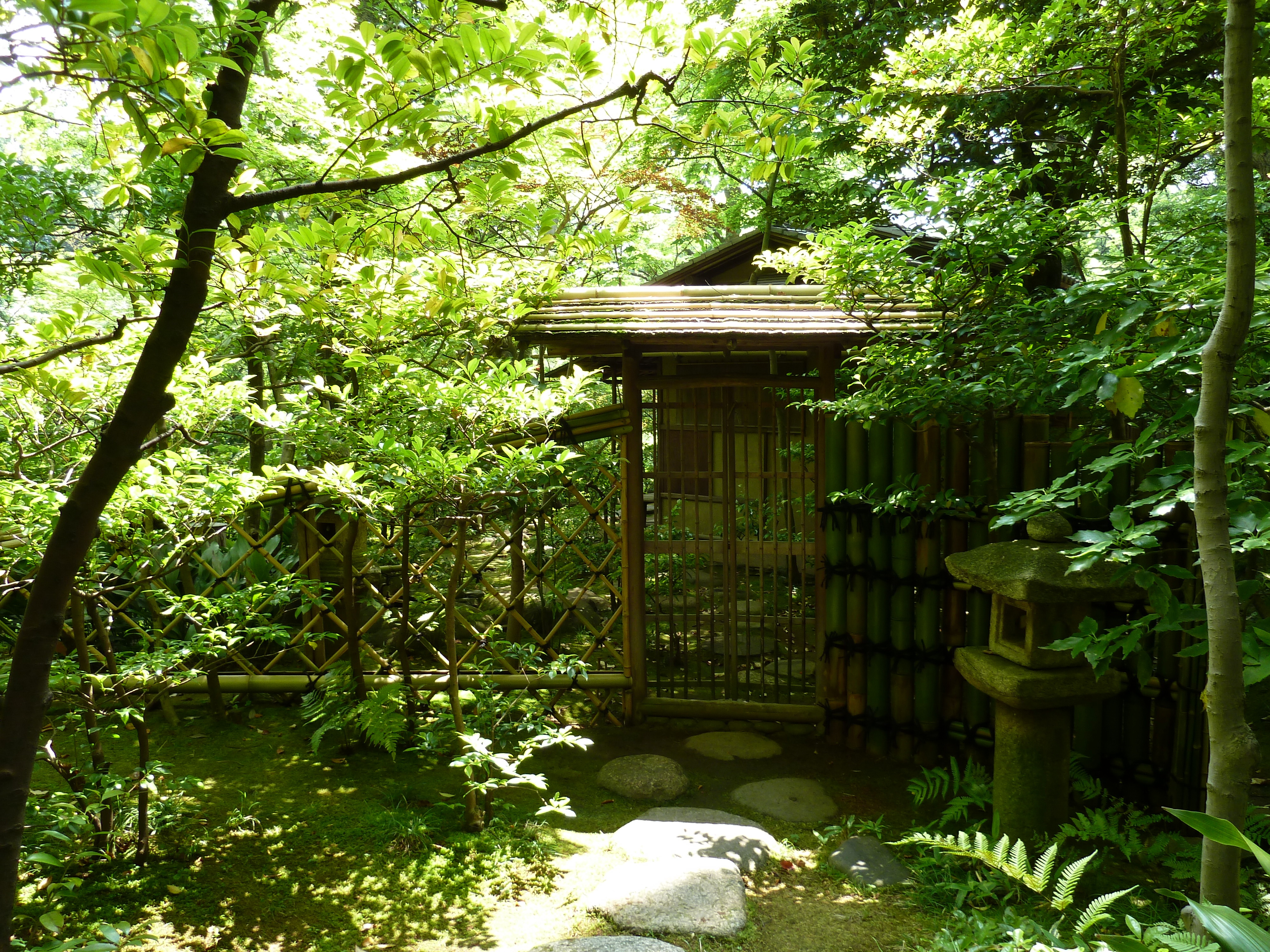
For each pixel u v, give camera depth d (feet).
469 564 14.76
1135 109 14.16
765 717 14.66
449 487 10.55
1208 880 4.76
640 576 14.88
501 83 5.45
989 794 11.34
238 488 10.19
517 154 6.17
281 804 11.39
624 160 20.34
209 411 10.64
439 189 7.27
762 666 14.80
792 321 13.98
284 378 17.72
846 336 13.48
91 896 9.02
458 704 10.84
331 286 8.66
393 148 7.36
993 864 8.27
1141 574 6.44
